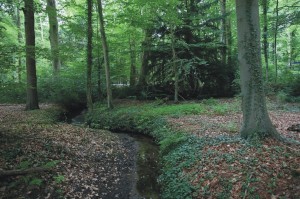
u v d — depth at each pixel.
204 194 5.84
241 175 5.89
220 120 12.30
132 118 15.18
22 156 7.52
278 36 26.16
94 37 20.08
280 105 15.87
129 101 21.64
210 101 18.11
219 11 26.67
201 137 9.12
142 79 23.11
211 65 21.22
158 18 19.20
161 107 17.03
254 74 7.52
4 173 6.22
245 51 7.54
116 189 7.37
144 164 9.39
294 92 19.12
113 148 10.97
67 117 18.92
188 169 7.18
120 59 24.44
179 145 9.25
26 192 6.15
